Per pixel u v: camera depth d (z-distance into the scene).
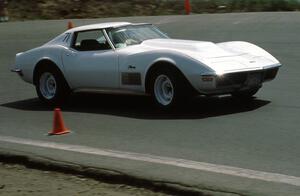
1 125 10.55
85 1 30.47
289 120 9.45
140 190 6.50
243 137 8.49
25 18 29.38
